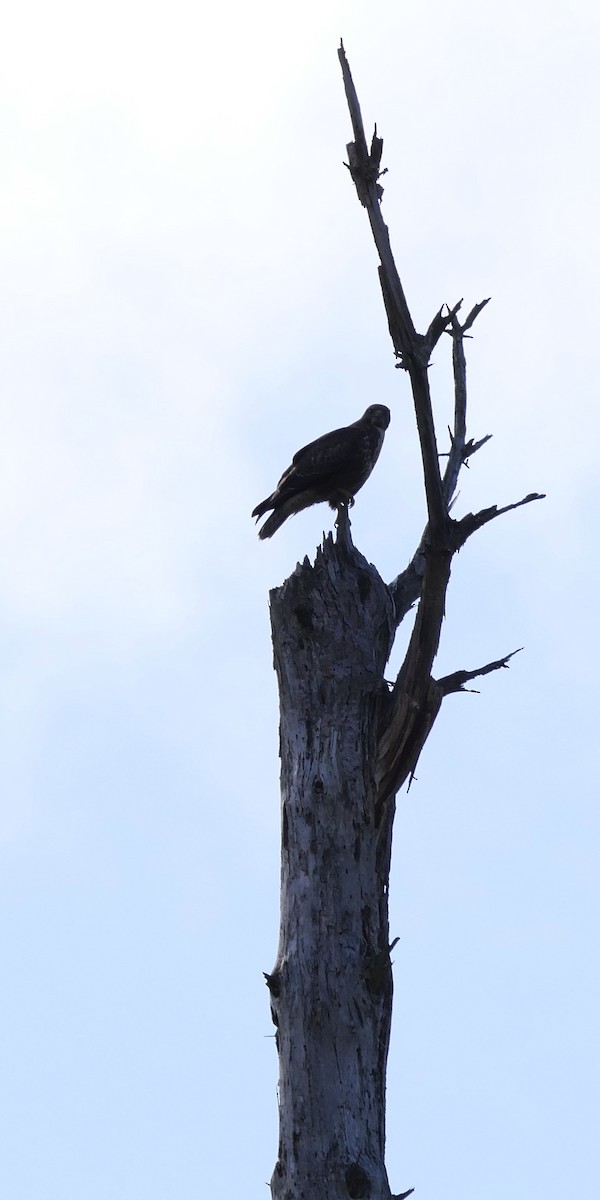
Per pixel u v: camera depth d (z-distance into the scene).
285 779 13.88
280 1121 12.73
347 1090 12.54
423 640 13.43
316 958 12.99
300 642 14.12
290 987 12.95
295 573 14.38
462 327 15.59
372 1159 12.38
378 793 13.66
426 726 13.63
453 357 15.55
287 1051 12.83
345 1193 12.13
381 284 12.32
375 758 13.74
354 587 14.27
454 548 13.19
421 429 12.76
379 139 12.25
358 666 14.02
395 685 13.76
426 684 13.52
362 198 12.38
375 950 13.13
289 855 13.56
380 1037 12.87
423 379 12.45
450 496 14.96
